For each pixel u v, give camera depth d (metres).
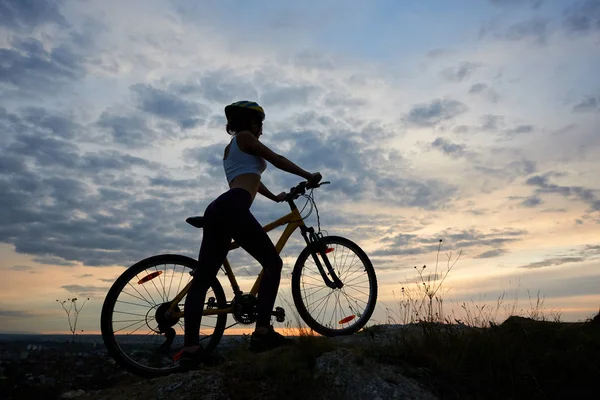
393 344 3.55
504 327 4.04
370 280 4.45
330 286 4.21
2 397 3.36
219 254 3.47
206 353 3.38
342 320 4.23
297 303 4.07
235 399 2.87
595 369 3.45
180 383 3.05
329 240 4.33
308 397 2.91
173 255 3.69
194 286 3.41
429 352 3.49
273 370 3.11
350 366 3.19
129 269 3.56
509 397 3.20
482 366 3.44
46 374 3.71
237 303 3.60
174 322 3.51
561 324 4.22
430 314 4.04
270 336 3.49
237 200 3.42
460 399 3.11
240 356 3.36
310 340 3.45
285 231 4.07
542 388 3.34
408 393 3.02
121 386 3.50
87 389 3.58
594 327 4.12
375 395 2.95
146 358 3.47
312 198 4.14
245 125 3.61
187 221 3.67
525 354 3.60
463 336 3.71
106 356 4.11
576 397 3.30
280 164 3.55
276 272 3.59
